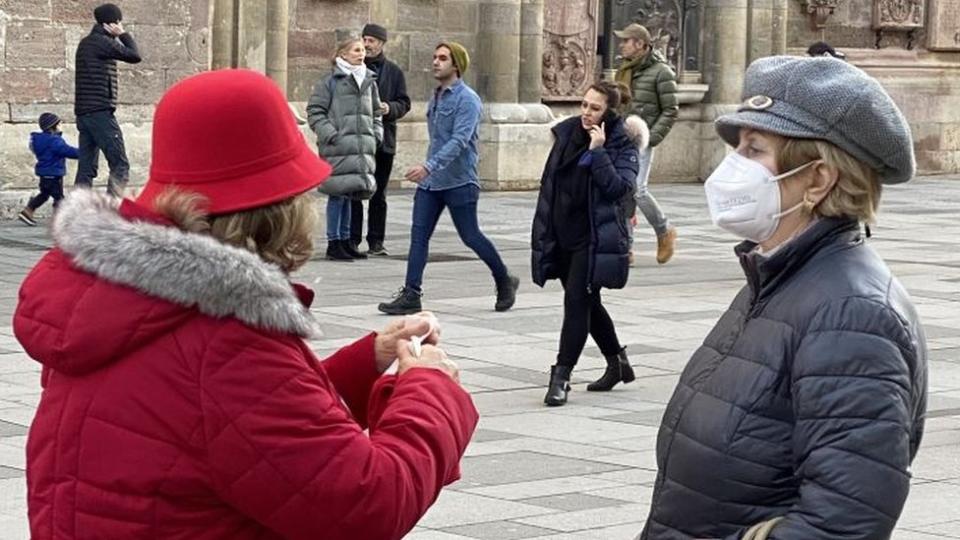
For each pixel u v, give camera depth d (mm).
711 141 26500
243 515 3262
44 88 19109
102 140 17906
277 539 3291
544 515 7824
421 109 23641
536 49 24031
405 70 23422
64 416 3271
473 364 11484
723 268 16875
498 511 7875
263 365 3205
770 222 3678
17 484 8070
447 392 3504
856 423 3408
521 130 23812
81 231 3217
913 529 7707
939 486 8516
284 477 3191
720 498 3570
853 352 3453
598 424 9852
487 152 23719
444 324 12977
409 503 3312
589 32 24922
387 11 23156
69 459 3258
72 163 19719
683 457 3631
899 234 20484
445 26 23656
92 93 17844
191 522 3232
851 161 3633
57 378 3328
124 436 3209
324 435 3230
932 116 29469
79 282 3248
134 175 19719
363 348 3707
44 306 3252
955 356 12289
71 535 3264
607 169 10258
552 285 15219
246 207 3303
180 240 3184
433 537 7418
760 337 3584
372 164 16562
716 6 26250
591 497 8172
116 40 17938
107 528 3234
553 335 12672
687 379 3711
